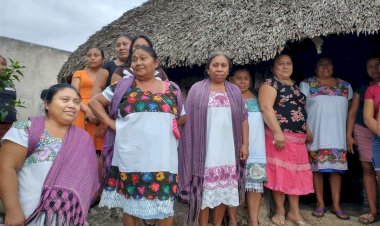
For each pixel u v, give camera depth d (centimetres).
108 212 364
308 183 343
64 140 220
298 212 351
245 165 317
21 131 213
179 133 278
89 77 387
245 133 314
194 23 470
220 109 301
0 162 208
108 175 264
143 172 246
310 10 372
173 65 424
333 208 364
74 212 211
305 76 477
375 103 333
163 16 574
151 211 242
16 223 198
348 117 368
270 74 408
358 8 348
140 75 261
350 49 475
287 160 339
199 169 293
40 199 206
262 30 380
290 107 344
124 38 356
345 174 447
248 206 338
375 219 350
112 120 266
